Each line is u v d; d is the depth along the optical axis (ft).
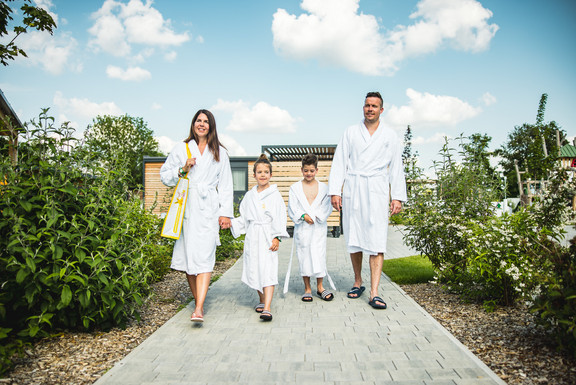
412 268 19.75
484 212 15.55
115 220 11.21
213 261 11.96
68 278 9.21
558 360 8.29
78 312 10.37
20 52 16.52
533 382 7.44
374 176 13.62
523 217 12.80
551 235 11.64
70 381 7.74
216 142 12.41
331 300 14.16
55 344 9.66
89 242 10.27
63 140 10.77
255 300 14.35
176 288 16.31
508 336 9.89
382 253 13.50
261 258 12.16
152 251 16.52
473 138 16.51
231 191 12.73
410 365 8.36
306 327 11.07
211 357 8.92
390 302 13.71
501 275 11.78
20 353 8.09
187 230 11.66
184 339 10.12
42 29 16.94
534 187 22.68
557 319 8.40
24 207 9.38
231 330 10.85
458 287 13.85
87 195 10.84
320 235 14.08
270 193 12.44
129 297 11.30
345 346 9.55
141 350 9.34
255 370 8.20
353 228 13.88
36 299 9.38
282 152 45.93
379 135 13.76
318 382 7.63
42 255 9.20
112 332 10.69
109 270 10.41
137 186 16.44
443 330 10.54
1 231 9.59
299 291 15.78
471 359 8.59
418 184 17.56
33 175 10.12
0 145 10.32
